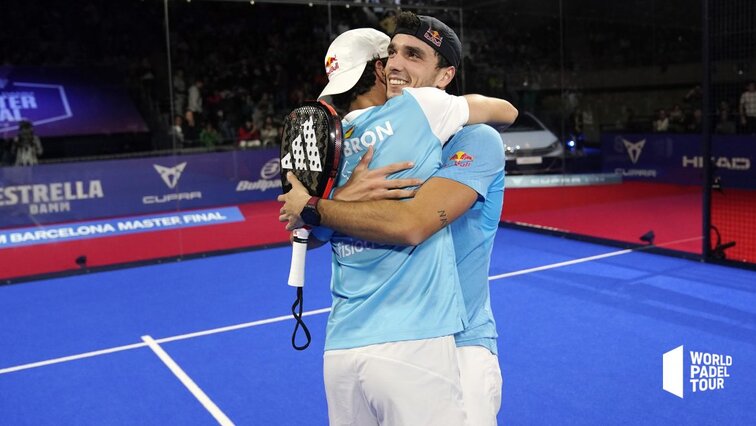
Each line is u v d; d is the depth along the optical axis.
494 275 6.87
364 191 1.84
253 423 3.91
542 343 4.95
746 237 7.90
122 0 9.70
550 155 10.19
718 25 6.90
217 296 6.62
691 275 6.62
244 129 10.43
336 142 1.83
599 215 9.48
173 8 10.08
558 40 10.48
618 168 10.73
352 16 10.48
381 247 1.88
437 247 1.91
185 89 10.12
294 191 1.91
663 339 4.96
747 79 9.49
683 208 9.61
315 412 4.03
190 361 4.90
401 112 1.89
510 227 9.30
